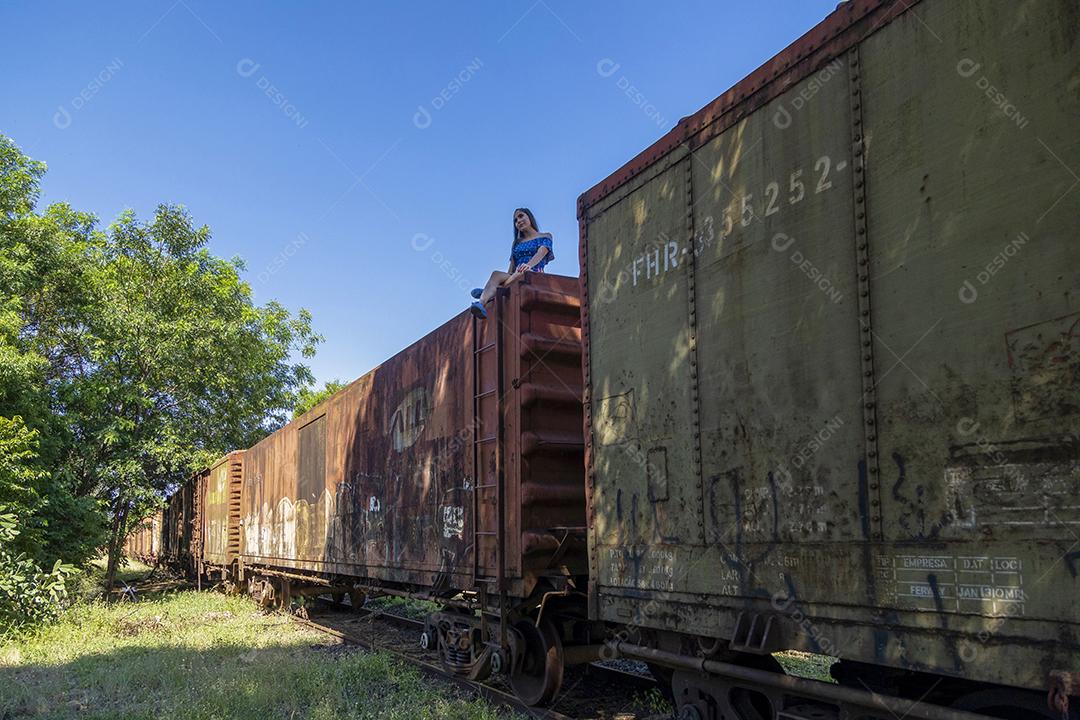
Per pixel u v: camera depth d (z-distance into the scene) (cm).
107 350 1811
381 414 973
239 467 1862
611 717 629
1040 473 266
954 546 294
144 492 1819
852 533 339
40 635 1105
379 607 1427
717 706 465
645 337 503
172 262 2092
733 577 410
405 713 624
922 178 319
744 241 420
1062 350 262
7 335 1418
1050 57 274
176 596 1833
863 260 345
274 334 2644
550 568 650
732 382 422
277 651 955
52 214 2081
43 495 1373
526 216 805
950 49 311
